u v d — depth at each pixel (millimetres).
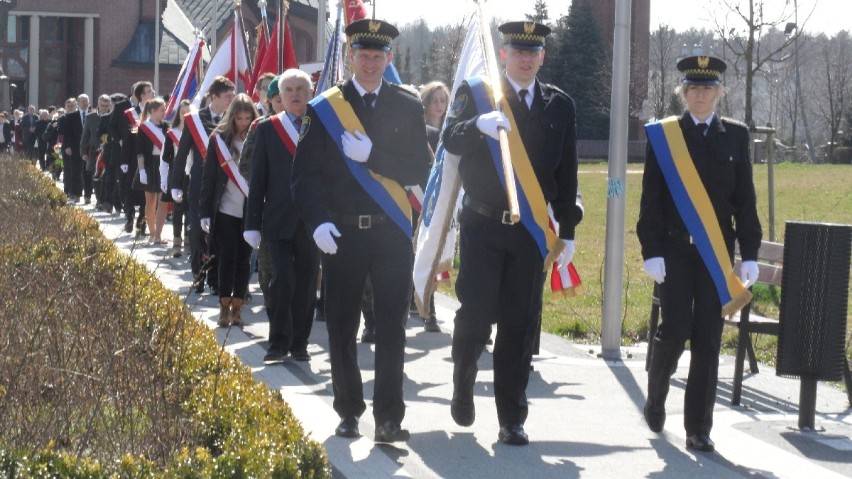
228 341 10367
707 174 7129
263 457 5039
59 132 25109
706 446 7203
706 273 7121
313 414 7824
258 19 54469
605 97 60406
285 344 9523
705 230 7086
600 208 29594
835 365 7793
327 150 7027
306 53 53594
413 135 7090
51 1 52125
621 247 10250
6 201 13328
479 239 7062
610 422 7902
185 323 7234
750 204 7219
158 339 6711
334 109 6992
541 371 9609
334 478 6391
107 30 52938
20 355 6066
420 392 8617
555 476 6602
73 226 10922
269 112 10828
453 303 13617
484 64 7410
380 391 7016
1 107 36125
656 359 7418
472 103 7074
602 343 10328
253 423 5625
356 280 7066
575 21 61156
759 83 74688
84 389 5848
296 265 9492
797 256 7746
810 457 7176
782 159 66750
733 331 11617
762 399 8820
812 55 72625
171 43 53750
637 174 43125
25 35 52844
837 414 8375
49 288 7219
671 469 6809
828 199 30547
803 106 71250
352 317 7148
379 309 7016
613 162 10203
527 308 7113
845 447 7426
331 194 7027
